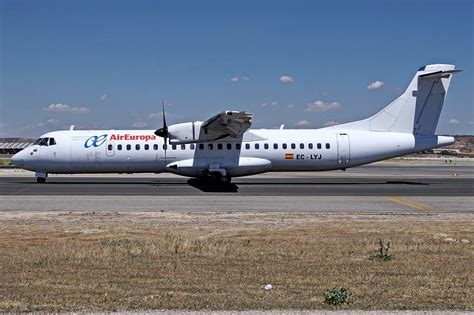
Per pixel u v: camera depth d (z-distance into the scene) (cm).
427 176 5791
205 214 2520
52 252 1493
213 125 4003
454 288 1085
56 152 4194
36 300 972
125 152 4203
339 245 1652
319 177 5447
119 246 1598
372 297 1005
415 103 4381
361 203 2969
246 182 4512
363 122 4419
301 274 1229
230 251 1535
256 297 1003
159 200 3058
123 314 881
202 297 999
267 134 4278
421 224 2198
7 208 2717
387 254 1489
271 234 1930
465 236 1873
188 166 4172
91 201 3000
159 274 1220
